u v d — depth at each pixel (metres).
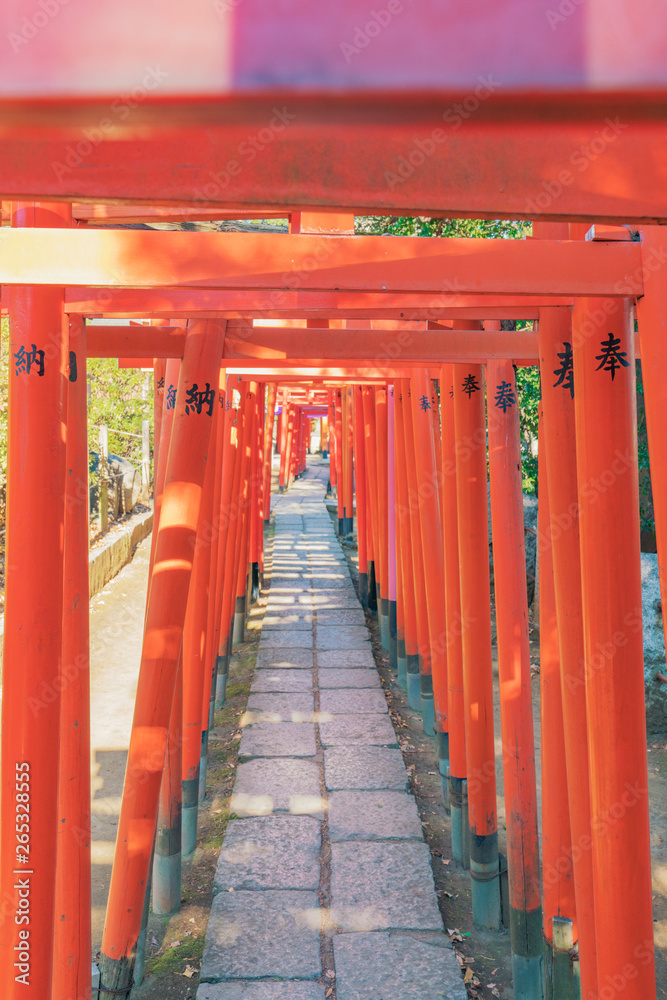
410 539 7.67
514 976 3.78
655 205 1.30
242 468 8.92
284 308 2.60
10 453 2.53
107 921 3.63
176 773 4.44
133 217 2.92
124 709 7.08
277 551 15.66
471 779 4.31
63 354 2.61
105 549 11.11
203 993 3.66
